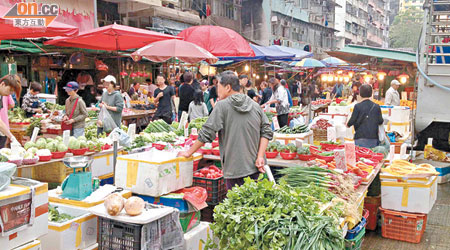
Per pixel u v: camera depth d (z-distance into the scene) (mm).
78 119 6820
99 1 15781
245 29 33938
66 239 3186
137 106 12281
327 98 18516
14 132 8383
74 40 9336
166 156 4246
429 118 8078
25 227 2732
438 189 7715
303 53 16406
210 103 10445
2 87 5371
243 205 3064
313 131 7504
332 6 50906
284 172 4395
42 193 2887
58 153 4934
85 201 3510
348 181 4098
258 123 4082
